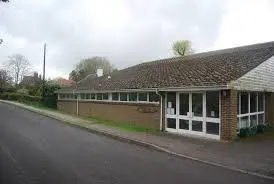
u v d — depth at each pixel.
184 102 17.28
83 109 29.89
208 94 15.97
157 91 18.33
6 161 10.34
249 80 16.14
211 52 25.02
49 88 40.91
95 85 29.34
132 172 9.34
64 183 8.02
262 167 10.02
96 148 13.30
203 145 13.80
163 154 12.29
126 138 15.69
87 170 9.44
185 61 24.67
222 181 8.56
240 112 16.27
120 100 23.41
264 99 18.62
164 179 8.65
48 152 12.03
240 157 11.45
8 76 83.50
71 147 13.33
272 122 19.12
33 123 22.58
